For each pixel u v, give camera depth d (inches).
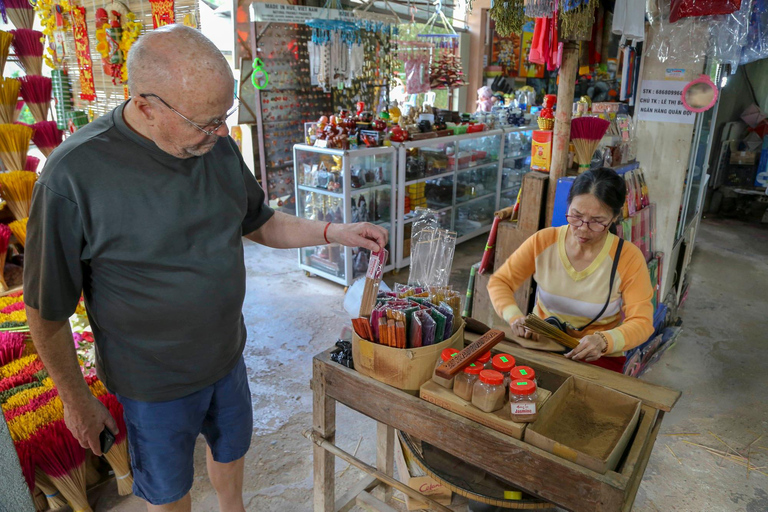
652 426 51.5
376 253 55.0
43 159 150.2
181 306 50.9
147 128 46.0
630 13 92.8
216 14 205.5
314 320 142.0
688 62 104.7
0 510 31.9
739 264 188.5
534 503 49.4
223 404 60.8
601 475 40.6
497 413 46.7
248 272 177.2
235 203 54.6
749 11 99.6
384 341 51.4
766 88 246.5
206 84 42.4
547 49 94.4
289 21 172.7
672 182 112.0
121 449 78.1
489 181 221.8
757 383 114.1
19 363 89.0
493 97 232.7
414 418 50.4
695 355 125.6
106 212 45.8
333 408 62.4
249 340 130.7
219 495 68.3
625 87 123.8
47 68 159.6
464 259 193.9
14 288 108.0
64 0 145.9
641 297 67.6
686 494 83.0
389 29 206.4
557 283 73.2
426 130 182.1
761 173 241.1
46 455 70.0
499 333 53.1
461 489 51.1
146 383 52.9
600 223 63.6
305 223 63.2
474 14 268.1
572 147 102.4
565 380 53.2
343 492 81.7
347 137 156.2
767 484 85.4
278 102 201.3
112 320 50.5
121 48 137.2
